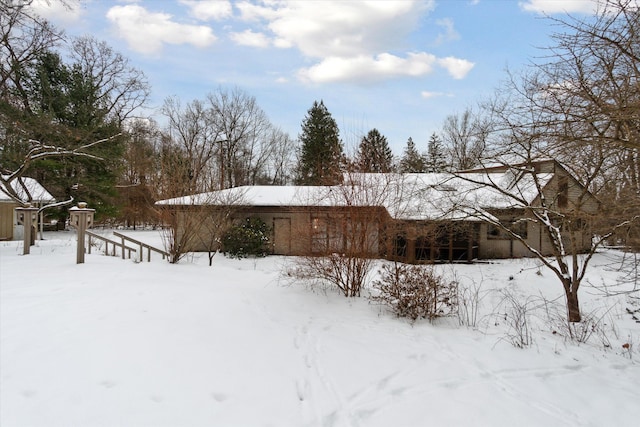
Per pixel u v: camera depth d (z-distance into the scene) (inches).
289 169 1711.4
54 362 141.5
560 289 431.8
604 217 249.9
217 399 130.0
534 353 200.1
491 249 686.5
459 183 387.9
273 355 177.8
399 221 352.2
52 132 623.8
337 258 309.9
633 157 200.7
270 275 420.2
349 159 320.5
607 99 189.8
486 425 125.0
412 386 153.2
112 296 250.8
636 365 191.3
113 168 937.5
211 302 261.7
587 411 138.4
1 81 590.9
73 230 1053.8
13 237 769.6
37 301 227.8
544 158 250.7
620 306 349.4
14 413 107.9
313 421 122.3
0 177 537.6
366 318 257.3
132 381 133.0
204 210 506.0
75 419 107.9
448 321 261.1
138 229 1289.4
